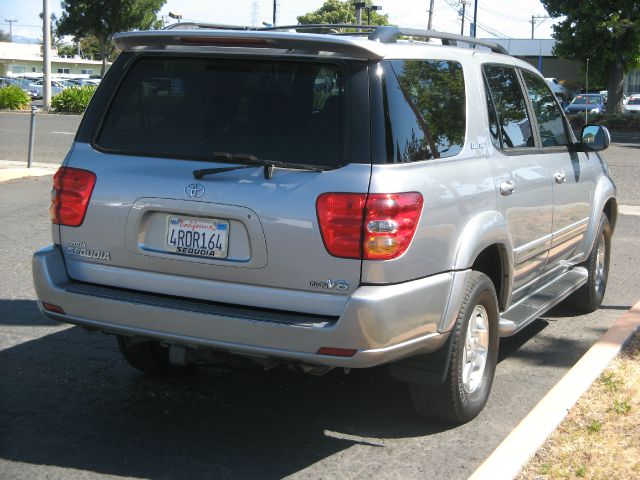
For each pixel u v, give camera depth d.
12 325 6.25
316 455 4.14
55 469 3.93
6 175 13.93
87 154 4.28
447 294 4.10
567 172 5.89
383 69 3.93
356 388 5.09
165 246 4.05
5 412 4.61
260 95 4.04
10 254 8.63
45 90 34.59
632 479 3.82
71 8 46.19
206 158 4.02
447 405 4.34
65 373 5.26
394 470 3.99
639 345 5.74
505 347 6.03
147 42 4.27
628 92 48.88
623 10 30.39
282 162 3.86
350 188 3.73
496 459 3.92
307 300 3.80
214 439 4.32
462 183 4.28
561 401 4.61
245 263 3.88
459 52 4.71
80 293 4.12
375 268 3.72
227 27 5.09
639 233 10.62
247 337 3.80
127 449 4.18
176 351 4.07
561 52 32.03
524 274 5.35
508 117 5.15
